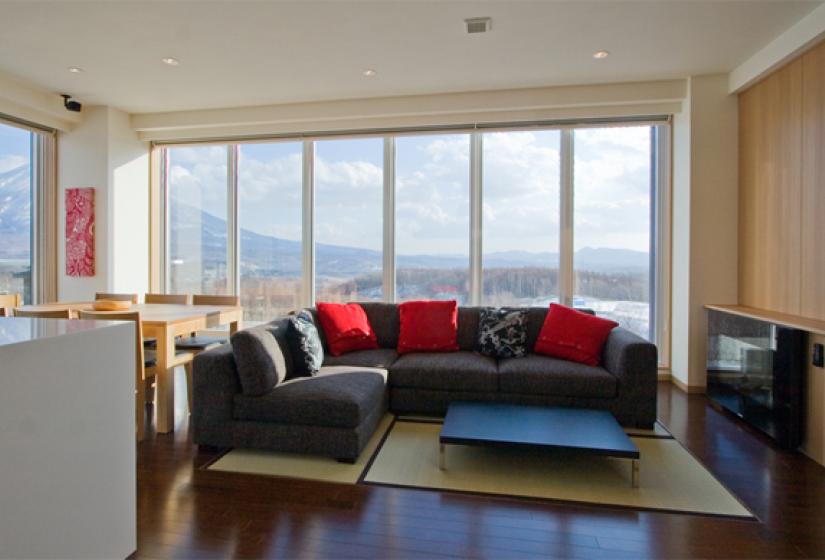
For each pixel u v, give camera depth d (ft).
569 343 10.69
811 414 8.26
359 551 5.60
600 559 5.45
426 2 8.59
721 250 11.96
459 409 8.88
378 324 12.37
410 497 6.88
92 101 14.12
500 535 5.93
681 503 6.70
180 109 14.83
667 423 9.95
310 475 7.57
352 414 7.97
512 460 8.16
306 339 9.78
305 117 14.15
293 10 8.86
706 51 10.57
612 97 12.57
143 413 9.16
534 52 10.67
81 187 14.69
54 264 14.87
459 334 12.05
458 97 13.33
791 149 9.86
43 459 4.22
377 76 12.13
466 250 14.47
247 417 8.34
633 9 8.79
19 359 3.98
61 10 8.86
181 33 9.82
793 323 8.63
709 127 11.96
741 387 10.05
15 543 3.97
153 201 16.14
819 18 8.66
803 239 9.47
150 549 5.59
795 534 5.94
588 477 7.52
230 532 5.96
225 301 13.24
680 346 12.61
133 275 15.49
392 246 14.85
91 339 4.76
